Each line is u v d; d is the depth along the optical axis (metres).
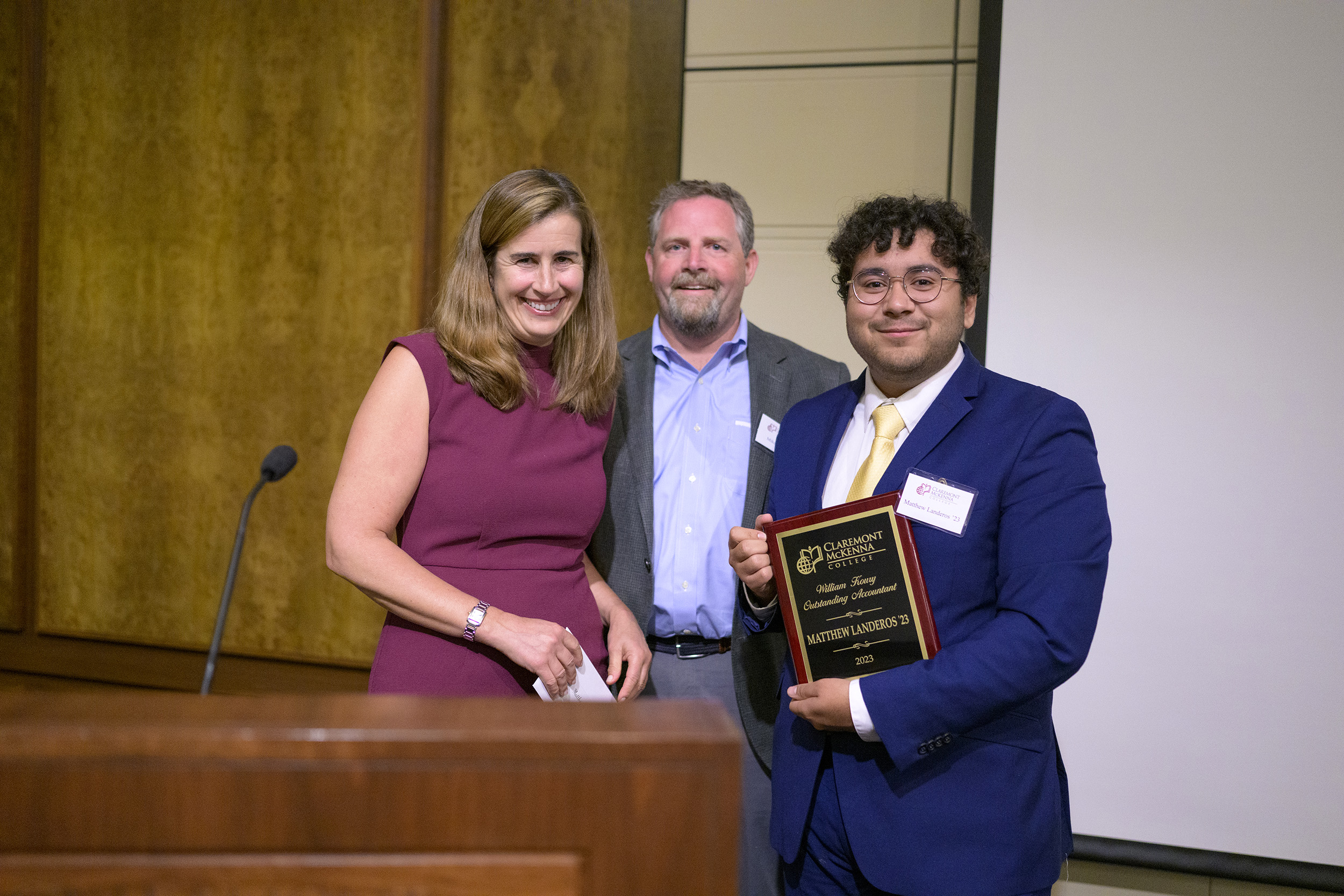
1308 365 2.37
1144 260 2.47
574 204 1.53
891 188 2.94
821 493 1.44
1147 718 2.46
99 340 3.76
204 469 3.68
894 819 1.26
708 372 2.09
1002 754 1.26
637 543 1.94
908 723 1.20
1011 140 2.56
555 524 1.53
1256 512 2.40
